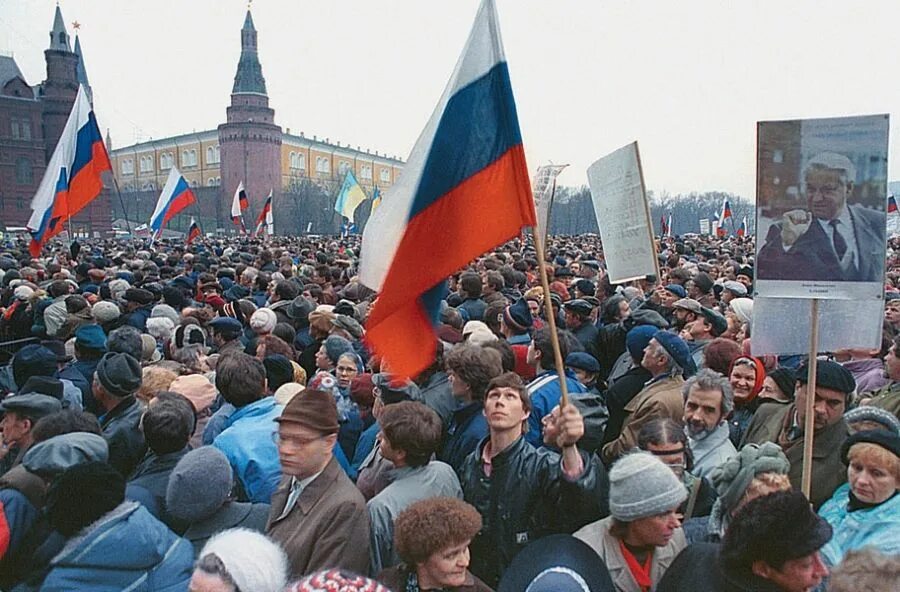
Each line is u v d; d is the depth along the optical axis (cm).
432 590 277
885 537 299
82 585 265
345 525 314
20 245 3788
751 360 501
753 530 237
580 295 977
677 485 279
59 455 338
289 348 612
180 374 559
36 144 8025
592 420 429
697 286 945
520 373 618
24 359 531
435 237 342
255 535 260
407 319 338
